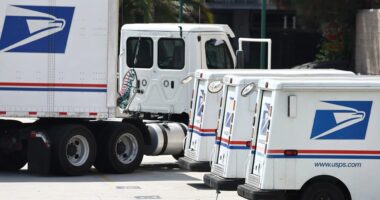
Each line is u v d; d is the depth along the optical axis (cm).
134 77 5938
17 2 4966
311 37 15500
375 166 3531
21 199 4188
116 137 5131
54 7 4997
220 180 4041
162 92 5850
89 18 5031
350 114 3509
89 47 5034
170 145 5406
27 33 4978
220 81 4569
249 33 16112
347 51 12362
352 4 12044
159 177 5081
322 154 3491
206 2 15562
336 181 3522
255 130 3609
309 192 3491
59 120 5131
